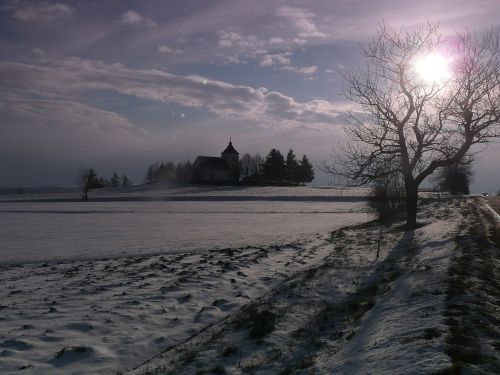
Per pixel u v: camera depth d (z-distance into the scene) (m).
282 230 39.97
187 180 156.00
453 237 20.34
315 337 9.95
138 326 11.98
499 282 12.05
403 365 6.79
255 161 182.00
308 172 160.62
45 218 58.03
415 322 8.82
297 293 14.24
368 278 15.85
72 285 17.28
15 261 25.53
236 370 8.46
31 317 12.81
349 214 60.28
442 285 11.50
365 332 9.19
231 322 11.82
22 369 9.16
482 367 6.50
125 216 60.06
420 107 25.64
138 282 17.42
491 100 24.36
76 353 9.99
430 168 26.62
